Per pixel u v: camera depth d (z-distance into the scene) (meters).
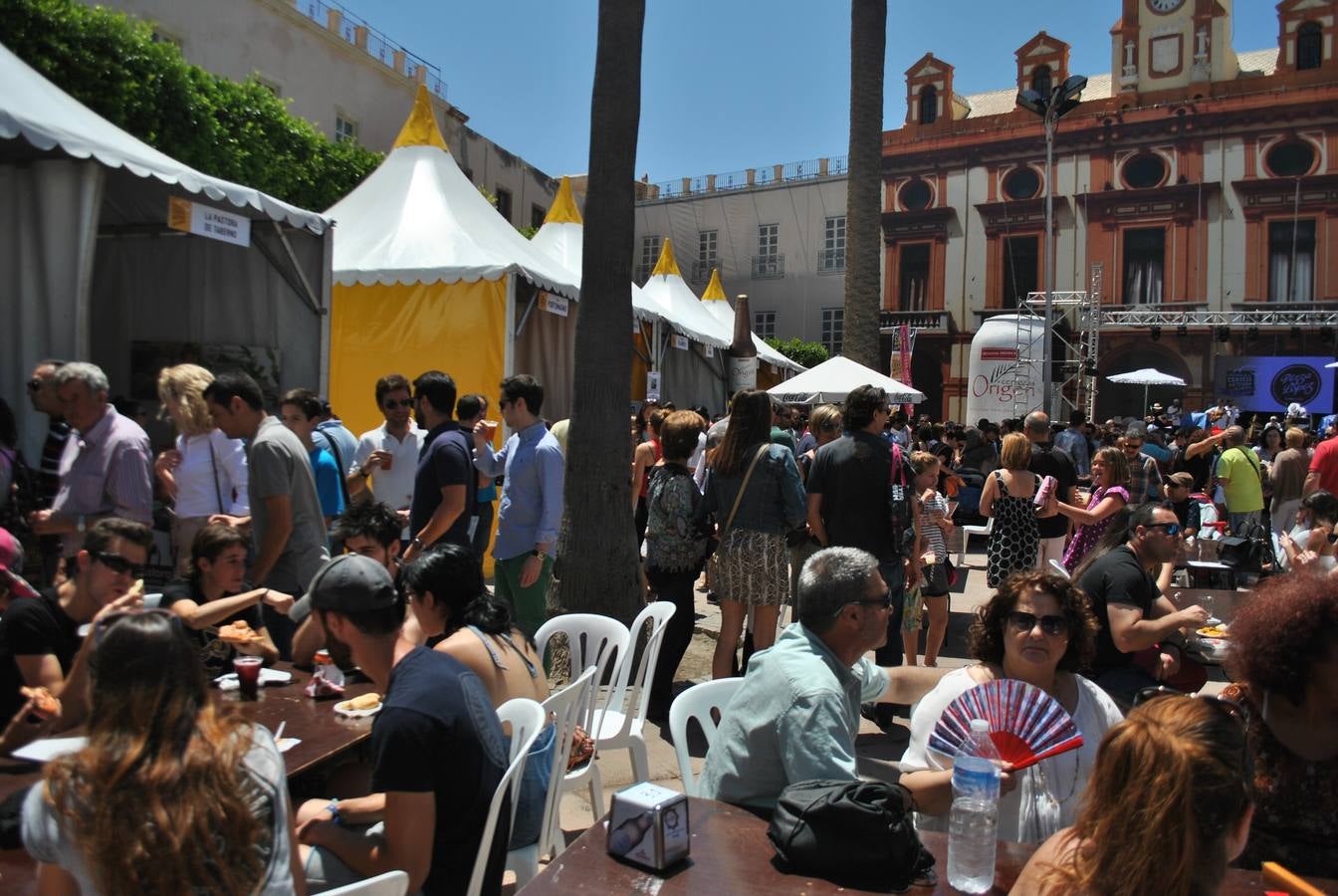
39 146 4.92
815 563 2.72
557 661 5.75
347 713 3.14
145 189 6.88
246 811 1.71
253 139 17.06
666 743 5.12
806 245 40.78
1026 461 6.29
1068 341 32.34
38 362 5.57
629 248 6.01
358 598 2.52
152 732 1.69
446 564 3.10
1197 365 30.78
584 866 2.10
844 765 2.38
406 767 2.31
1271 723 2.56
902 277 35.44
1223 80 30.52
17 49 11.76
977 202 34.00
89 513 4.48
